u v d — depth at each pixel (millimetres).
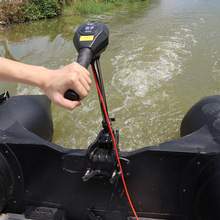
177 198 1188
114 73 3633
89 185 1220
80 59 806
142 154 1105
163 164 1126
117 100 2885
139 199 1212
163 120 2469
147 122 2451
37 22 9305
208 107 1591
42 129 1796
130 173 1101
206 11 8531
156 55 4312
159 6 11242
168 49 4574
